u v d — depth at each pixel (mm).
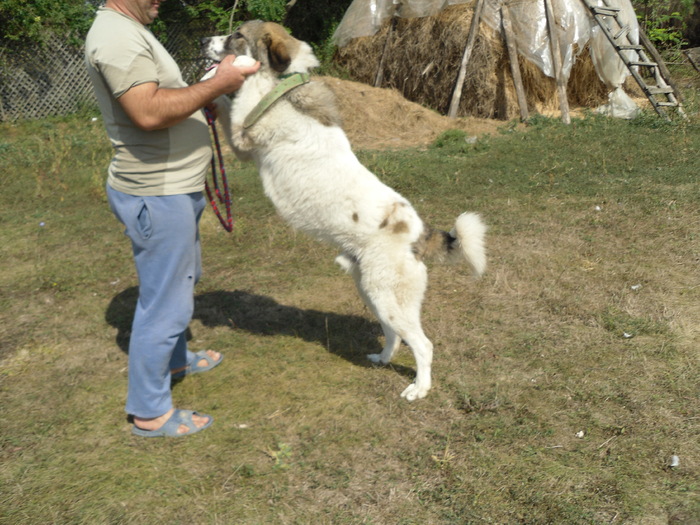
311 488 2768
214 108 3318
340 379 3676
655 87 10320
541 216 6121
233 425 3225
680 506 2604
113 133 2787
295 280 5035
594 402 3371
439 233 3477
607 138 8797
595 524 2531
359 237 3352
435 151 8797
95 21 2631
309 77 3498
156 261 2908
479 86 10602
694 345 3871
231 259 5449
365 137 9906
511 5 10359
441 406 3395
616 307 4375
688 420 3174
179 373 3668
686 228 5547
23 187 7246
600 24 10336
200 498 2693
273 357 3924
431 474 2859
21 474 2805
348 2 14906
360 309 4586
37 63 11492
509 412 3318
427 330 4230
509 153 8305
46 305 4586
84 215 6480
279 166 3375
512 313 4410
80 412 3314
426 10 11383
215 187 3436
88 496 2682
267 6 12375
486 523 2562
